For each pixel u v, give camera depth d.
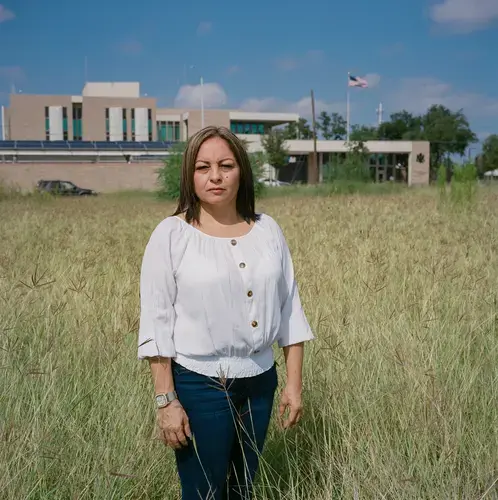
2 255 8.41
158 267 2.67
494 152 71.88
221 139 2.74
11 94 73.25
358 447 3.28
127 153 60.03
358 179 37.16
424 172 75.06
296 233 11.09
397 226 11.95
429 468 3.11
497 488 2.97
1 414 3.49
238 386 2.70
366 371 4.07
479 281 6.41
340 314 5.13
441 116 92.50
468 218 13.91
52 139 74.06
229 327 2.66
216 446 2.70
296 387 2.88
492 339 4.68
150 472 3.29
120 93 83.62
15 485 2.94
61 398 3.76
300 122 97.44
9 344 4.28
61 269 7.49
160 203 29.23
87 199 34.16
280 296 2.85
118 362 4.30
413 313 5.49
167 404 2.65
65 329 5.03
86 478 3.14
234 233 2.79
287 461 3.39
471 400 3.76
